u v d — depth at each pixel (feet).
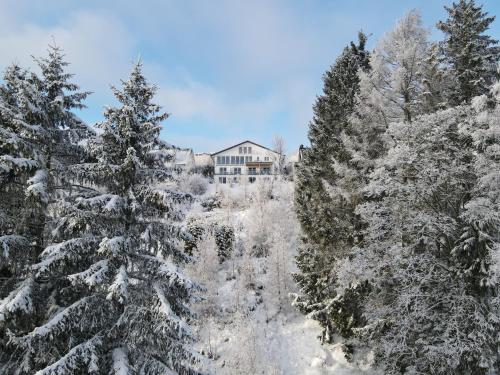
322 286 78.28
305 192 89.04
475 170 48.73
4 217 41.70
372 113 68.33
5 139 38.99
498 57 73.05
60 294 41.47
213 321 91.81
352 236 70.33
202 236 114.42
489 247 46.24
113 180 40.73
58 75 46.50
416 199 53.16
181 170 44.55
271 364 77.51
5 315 34.55
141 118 42.93
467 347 43.14
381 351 55.93
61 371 30.96
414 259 50.14
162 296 36.24
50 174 42.70
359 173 69.82
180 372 37.73
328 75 97.60
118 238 36.06
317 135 89.25
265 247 123.03
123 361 34.19
